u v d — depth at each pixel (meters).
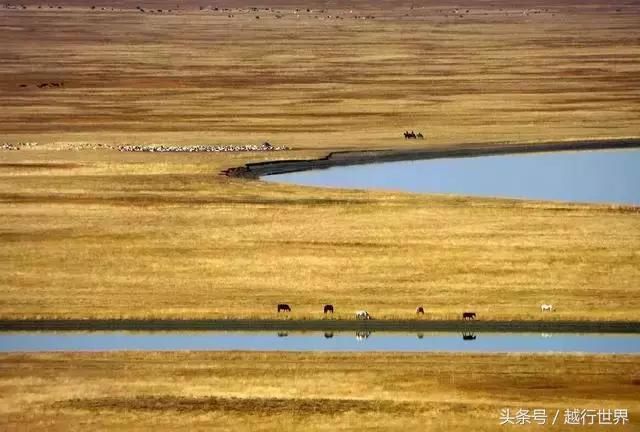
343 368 131.00
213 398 123.81
